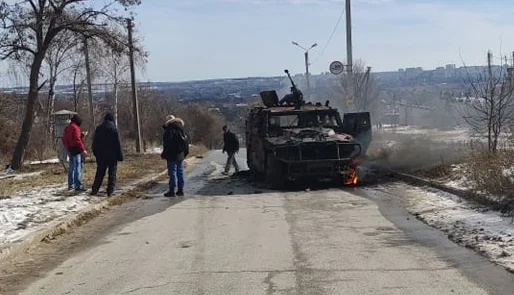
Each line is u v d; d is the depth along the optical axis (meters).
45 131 33.81
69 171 16.48
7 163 29.59
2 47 25.62
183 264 8.32
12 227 10.80
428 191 14.45
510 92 16.17
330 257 8.42
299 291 6.84
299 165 16.34
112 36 27.19
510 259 7.86
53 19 25.77
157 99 65.75
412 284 7.00
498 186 11.65
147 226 11.55
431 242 9.16
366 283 7.09
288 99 20.25
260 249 9.06
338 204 13.39
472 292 6.64
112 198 14.96
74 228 11.64
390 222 10.96
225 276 7.59
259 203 14.05
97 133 15.45
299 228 10.67
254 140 19.86
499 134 16.14
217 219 11.97
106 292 7.13
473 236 9.28
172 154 16.08
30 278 7.97
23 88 35.50
